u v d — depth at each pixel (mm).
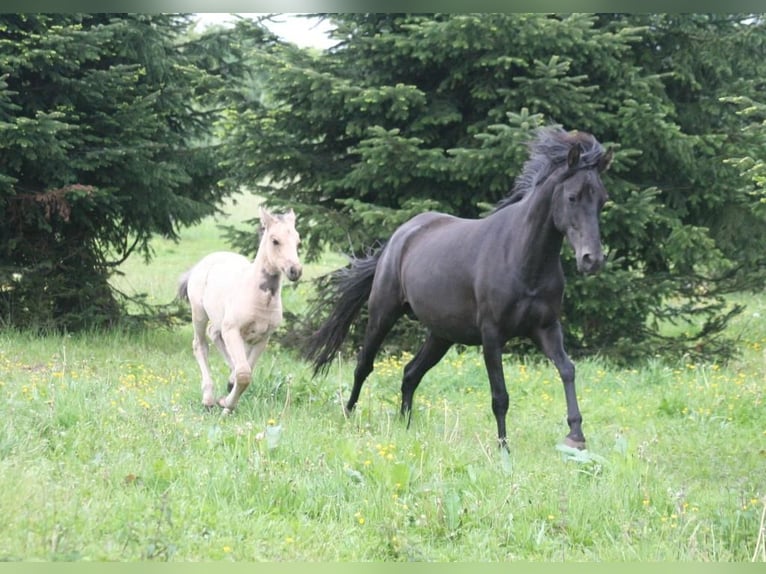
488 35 13375
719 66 14195
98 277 15898
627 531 6586
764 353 16031
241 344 9656
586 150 8312
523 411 10703
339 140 15406
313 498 6910
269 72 14422
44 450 7633
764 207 13188
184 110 15836
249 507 6730
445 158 13648
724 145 14219
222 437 8133
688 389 11578
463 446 8438
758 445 9312
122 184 14930
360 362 10281
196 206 15672
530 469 7875
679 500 6762
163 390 10625
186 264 27141
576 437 8250
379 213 13625
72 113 14523
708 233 14789
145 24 15109
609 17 14648
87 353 13609
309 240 14805
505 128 12836
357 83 14383
